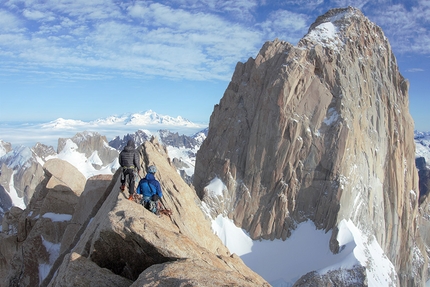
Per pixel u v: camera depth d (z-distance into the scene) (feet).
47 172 114.01
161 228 46.83
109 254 46.26
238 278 38.63
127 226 44.42
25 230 109.70
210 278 36.58
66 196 108.78
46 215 105.40
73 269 42.52
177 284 34.35
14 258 100.07
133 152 58.70
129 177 57.00
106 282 41.75
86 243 51.21
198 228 79.71
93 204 94.53
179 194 81.76
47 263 96.43
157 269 38.29
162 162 89.81
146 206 54.90
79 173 120.37
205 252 47.06
